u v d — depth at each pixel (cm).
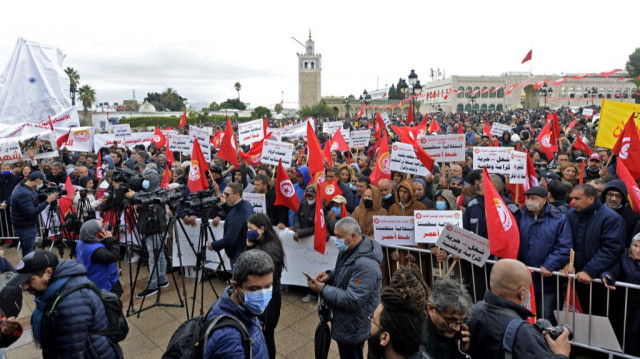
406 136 667
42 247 802
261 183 596
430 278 504
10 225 842
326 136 1670
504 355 233
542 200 426
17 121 1290
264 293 227
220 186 771
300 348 458
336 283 341
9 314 274
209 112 7381
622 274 389
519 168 522
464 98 7944
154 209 559
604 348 379
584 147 994
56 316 272
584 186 423
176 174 895
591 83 7269
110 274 431
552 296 423
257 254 232
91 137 1203
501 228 396
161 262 615
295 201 562
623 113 691
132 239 729
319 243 452
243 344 218
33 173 673
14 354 449
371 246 338
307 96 8819
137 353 449
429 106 8369
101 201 715
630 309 382
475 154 592
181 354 221
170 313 543
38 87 1312
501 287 249
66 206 762
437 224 458
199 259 493
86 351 284
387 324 213
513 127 2047
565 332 236
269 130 1252
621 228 394
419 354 217
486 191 406
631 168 558
